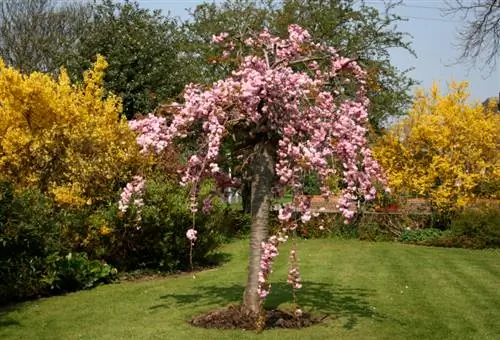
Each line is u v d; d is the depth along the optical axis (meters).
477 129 15.84
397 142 16.52
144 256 10.17
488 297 8.09
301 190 5.77
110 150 9.93
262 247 5.77
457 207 16.08
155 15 18.05
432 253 13.59
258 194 6.15
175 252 10.41
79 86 11.70
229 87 5.85
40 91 9.72
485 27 13.98
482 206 15.52
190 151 6.58
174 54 17.92
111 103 11.26
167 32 18.16
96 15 17.88
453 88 16.34
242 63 6.38
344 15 17.08
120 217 9.44
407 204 16.98
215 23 17.64
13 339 5.77
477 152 15.87
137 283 9.16
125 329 5.98
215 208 11.47
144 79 16.80
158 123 6.07
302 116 6.01
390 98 16.22
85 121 10.20
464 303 7.64
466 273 10.41
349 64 6.36
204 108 5.82
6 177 8.93
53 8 26.83
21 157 9.52
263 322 5.79
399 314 6.84
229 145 6.32
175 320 6.29
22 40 25.53
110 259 9.82
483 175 15.86
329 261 11.98
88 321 6.43
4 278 7.56
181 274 10.27
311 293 8.06
